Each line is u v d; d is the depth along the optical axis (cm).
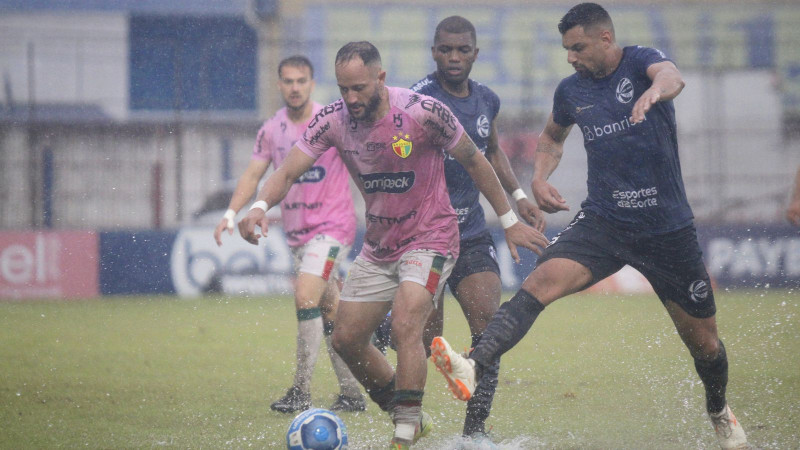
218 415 2072
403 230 1673
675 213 1650
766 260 5653
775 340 3091
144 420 2012
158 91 7556
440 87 2027
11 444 1788
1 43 7412
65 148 6019
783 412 1981
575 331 3366
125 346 3247
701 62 8856
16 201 5984
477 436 1788
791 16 9325
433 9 9744
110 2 8188
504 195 1766
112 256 5347
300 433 1586
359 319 1698
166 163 6062
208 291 5359
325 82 8712
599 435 1823
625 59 1662
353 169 1681
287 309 4550
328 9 9606
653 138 1633
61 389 2405
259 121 6178
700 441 1767
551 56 8069
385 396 1753
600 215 1692
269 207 1703
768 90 7106
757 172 6259
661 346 2975
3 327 3850
